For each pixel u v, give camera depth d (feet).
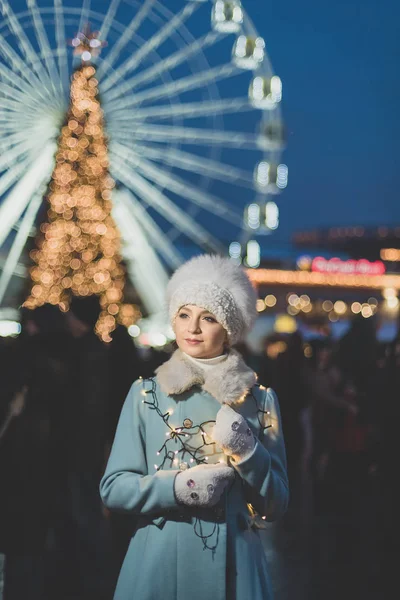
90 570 20.68
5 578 19.20
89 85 79.00
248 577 10.14
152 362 27.12
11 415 17.92
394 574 22.85
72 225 89.92
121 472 10.42
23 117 78.38
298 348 37.19
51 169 80.33
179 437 10.41
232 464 10.29
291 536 27.20
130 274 94.73
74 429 19.44
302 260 334.44
